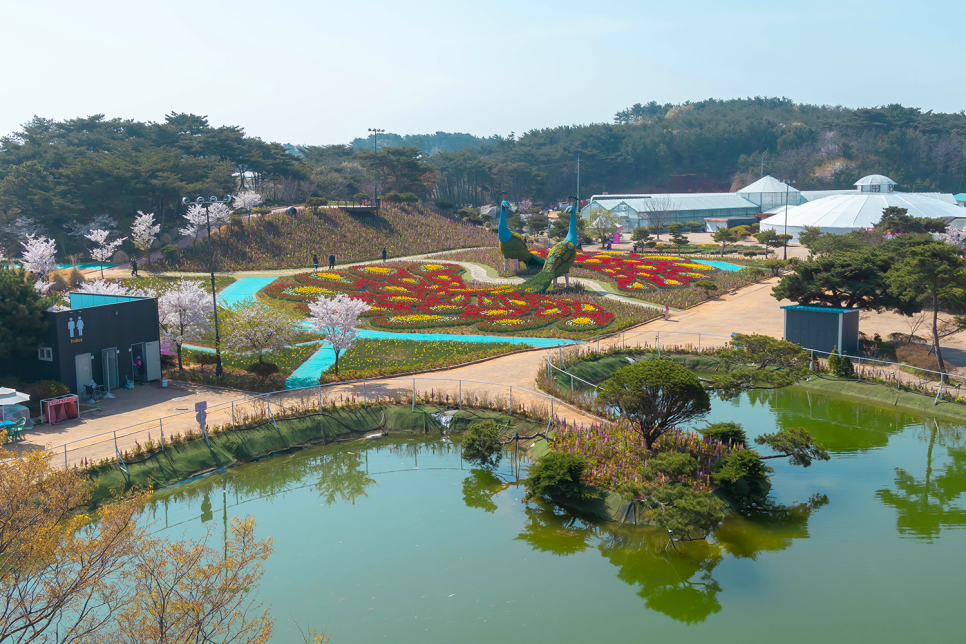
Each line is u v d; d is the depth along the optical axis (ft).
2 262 152.05
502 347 183.42
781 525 97.66
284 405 135.85
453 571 85.76
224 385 151.84
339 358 173.68
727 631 73.61
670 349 181.27
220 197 396.98
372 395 144.15
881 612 76.79
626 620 75.77
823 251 274.77
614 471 105.19
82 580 55.52
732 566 87.40
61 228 341.21
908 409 144.36
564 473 100.73
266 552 64.23
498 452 116.78
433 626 74.02
